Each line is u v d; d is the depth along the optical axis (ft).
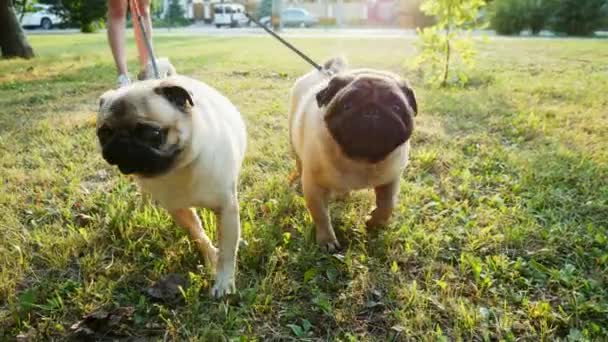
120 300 3.06
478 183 4.69
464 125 6.39
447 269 3.33
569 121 6.44
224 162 2.92
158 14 49.75
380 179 3.37
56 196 4.53
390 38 23.68
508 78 9.75
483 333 2.71
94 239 3.70
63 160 5.28
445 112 7.04
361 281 3.20
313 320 2.91
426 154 5.23
